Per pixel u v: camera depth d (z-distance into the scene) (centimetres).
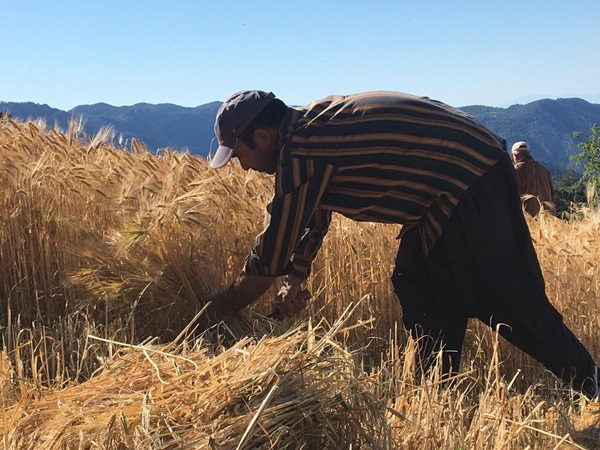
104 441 234
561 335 375
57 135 527
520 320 370
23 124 539
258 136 346
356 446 264
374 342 458
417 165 343
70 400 262
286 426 246
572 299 496
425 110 349
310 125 338
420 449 282
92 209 468
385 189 346
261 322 417
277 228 338
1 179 448
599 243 574
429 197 351
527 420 304
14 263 432
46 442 236
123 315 418
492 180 356
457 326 402
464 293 374
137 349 292
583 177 3566
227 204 458
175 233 424
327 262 462
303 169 332
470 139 350
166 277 412
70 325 387
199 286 418
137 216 418
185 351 296
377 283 466
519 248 365
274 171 360
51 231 450
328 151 335
